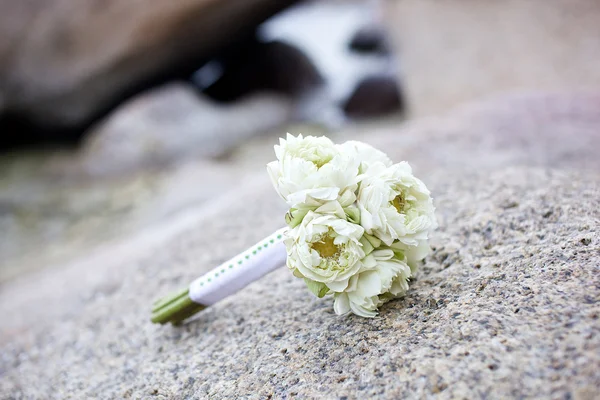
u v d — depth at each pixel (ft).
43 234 7.71
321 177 2.37
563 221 2.81
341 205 2.41
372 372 2.27
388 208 2.38
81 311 3.81
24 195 9.22
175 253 4.05
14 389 3.18
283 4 11.34
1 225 8.13
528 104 6.64
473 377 2.09
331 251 2.43
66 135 12.05
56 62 10.92
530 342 2.13
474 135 5.72
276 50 12.42
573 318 2.17
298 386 2.37
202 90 12.59
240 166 9.12
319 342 2.56
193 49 11.37
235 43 12.02
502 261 2.67
